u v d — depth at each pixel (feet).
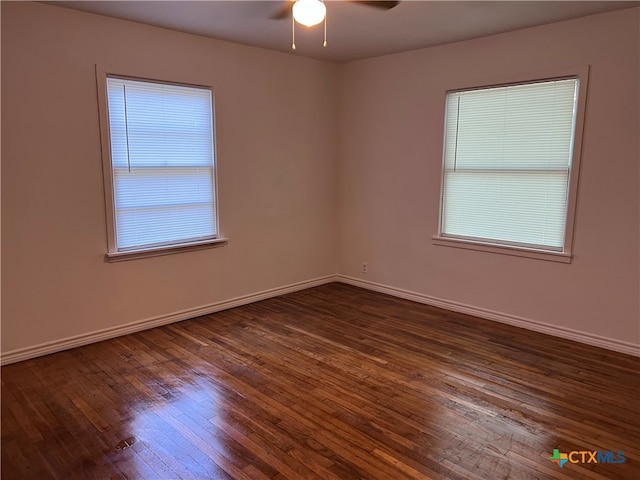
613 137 10.96
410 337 12.44
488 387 9.62
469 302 14.34
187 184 13.46
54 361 10.81
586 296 11.85
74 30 10.74
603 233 11.39
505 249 13.23
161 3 10.23
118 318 12.35
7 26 9.81
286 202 16.17
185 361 10.87
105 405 8.87
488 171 13.50
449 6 10.37
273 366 10.62
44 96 10.47
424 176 14.97
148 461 7.22
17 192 10.33
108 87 11.51
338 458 7.29
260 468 7.04
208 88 13.48
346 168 17.43
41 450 7.49
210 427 8.13
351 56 15.74
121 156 11.96
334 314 14.38
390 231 16.28
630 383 9.79
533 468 7.07
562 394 9.33
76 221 11.30
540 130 12.31
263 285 15.88
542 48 11.87
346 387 9.62
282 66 15.28
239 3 10.23
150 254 12.76
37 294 10.88
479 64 13.16
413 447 7.57
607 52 10.84
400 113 15.34
